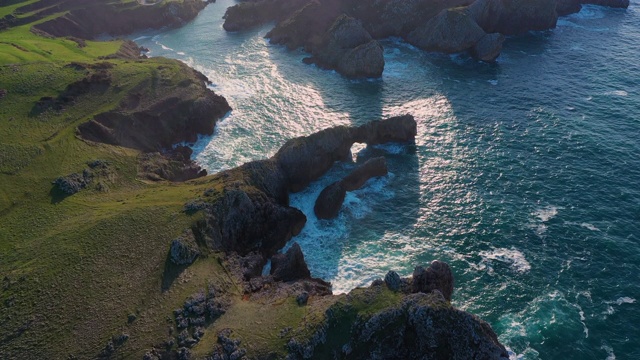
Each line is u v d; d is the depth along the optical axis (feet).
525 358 159.74
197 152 277.23
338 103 321.11
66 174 221.46
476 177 246.88
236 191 202.69
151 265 173.88
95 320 155.22
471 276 191.83
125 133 266.16
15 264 174.81
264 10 475.31
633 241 203.41
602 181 239.09
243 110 317.22
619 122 285.23
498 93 323.98
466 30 378.12
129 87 292.20
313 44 396.98
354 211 229.04
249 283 179.42
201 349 147.95
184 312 159.53
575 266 193.36
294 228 216.95
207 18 506.07
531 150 264.72
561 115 294.66
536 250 201.98
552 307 176.86
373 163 244.63
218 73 369.50
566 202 227.20
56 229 191.11
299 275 188.85
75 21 454.81
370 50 347.97
